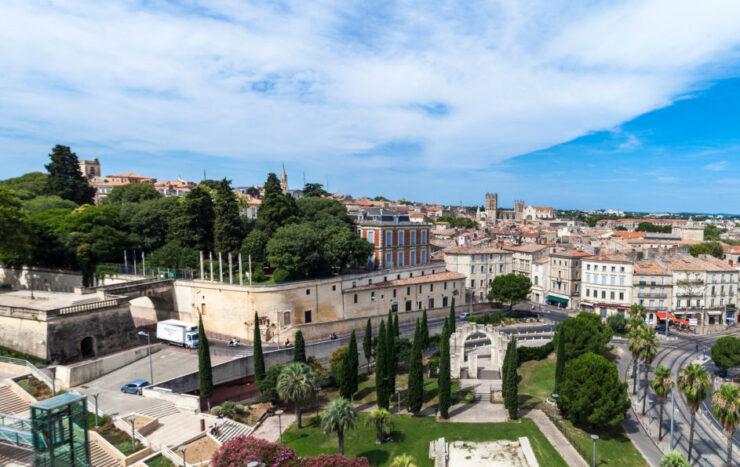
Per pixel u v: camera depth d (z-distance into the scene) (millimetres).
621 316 99000
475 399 66250
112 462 43781
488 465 48125
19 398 50625
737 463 51594
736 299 113500
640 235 185500
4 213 76812
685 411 65500
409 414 61625
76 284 92688
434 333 93250
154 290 85188
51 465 29578
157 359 69312
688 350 90875
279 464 38188
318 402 66000
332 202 118812
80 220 95312
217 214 95938
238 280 85562
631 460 51500
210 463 41000
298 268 85000
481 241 153625
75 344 63531
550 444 52906
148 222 100938
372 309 97000
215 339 80250
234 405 59031
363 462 38719
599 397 55438
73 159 124375
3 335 64188
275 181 104375
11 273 100438
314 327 83750
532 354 81188
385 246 107062
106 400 55750
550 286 130375
